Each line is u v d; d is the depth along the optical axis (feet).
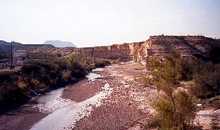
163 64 78.74
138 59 406.62
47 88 176.86
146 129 85.40
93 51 523.70
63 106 131.64
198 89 117.70
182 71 146.82
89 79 239.50
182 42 273.95
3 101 128.36
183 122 72.28
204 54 245.24
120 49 534.37
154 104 76.84
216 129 75.31
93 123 99.60
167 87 74.54
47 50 447.42
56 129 94.53
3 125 100.53
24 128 96.68
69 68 243.40
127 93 160.15
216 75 124.57
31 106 131.64
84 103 138.00
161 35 293.43
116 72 286.87
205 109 96.99
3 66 195.11
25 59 239.91
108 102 137.18
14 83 149.18
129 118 102.63
